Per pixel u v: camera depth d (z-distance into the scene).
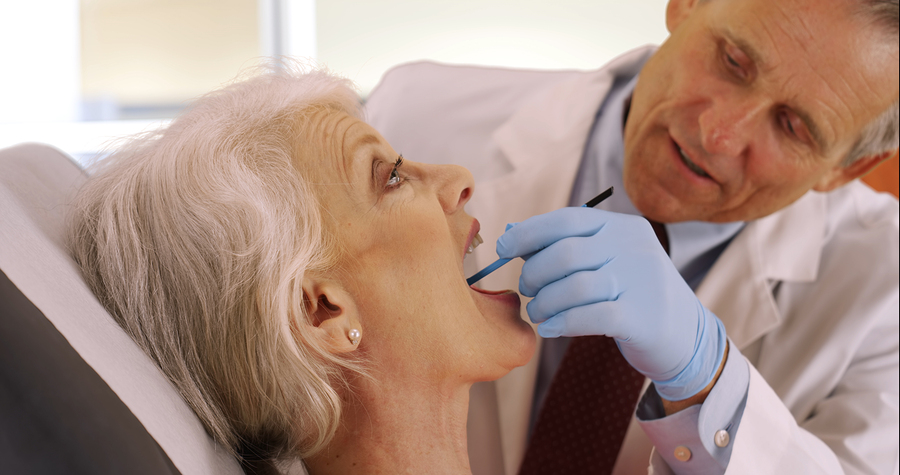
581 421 1.09
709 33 0.95
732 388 0.80
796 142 0.93
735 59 0.91
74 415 0.44
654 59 1.08
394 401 0.69
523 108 1.42
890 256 1.17
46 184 0.82
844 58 0.84
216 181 0.64
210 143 0.67
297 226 0.65
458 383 0.70
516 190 1.31
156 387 0.58
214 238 0.63
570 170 1.31
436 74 1.62
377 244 0.68
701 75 0.95
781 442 0.79
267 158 0.67
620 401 1.07
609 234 0.78
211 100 0.76
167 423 0.54
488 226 1.28
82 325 0.54
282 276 0.63
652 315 0.74
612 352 1.07
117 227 0.65
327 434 0.66
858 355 1.17
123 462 0.44
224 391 0.64
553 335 0.73
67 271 0.61
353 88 0.84
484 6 3.03
